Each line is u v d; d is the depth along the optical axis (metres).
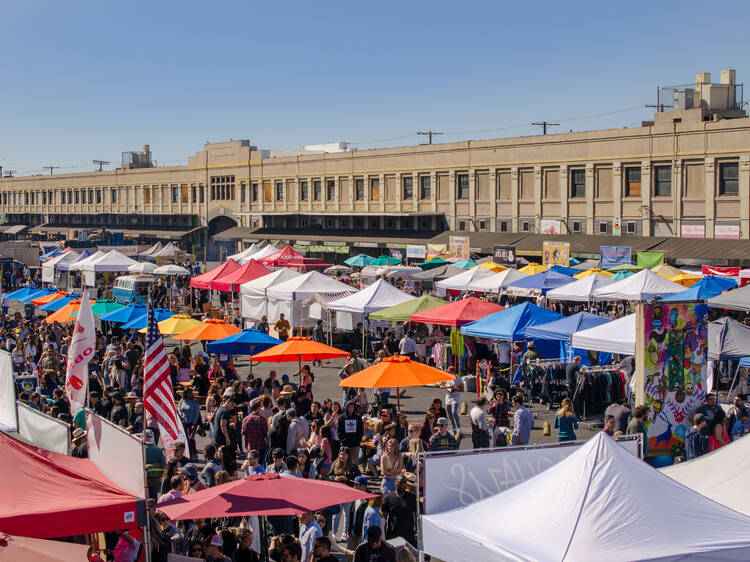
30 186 124.69
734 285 29.67
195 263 71.69
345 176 73.69
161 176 97.69
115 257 46.53
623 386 20.86
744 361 19.12
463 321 24.59
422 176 66.69
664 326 14.27
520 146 58.34
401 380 16.12
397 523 11.39
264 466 15.53
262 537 11.33
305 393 18.03
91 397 17.61
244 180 85.75
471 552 7.53
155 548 9.74
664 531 7.18
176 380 22.61
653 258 41.34
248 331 22.23
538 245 54.09
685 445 14.45
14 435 14.04
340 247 70.81
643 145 50.66
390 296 28.30
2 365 14.19
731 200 46.19
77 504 7.98
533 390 22.39
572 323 21.94
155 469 13.07
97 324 32.81
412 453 13.49
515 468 9.36
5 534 7.28
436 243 62.12
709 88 52.12
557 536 7.15
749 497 9.13
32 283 59.81
